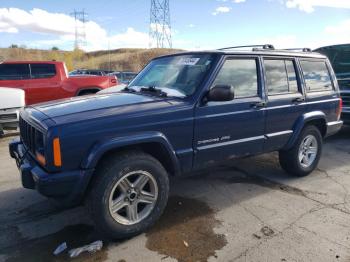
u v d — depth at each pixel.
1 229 3.52
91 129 2.98
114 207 3.17
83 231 3.49
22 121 3.82
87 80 10.34
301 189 4.64
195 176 5.12
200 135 3.67
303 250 3.14
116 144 3.04
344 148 7.07
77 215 3.83
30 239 3.34
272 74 4.47
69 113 3.16
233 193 4.48
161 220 3.70
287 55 4.71
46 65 9.95
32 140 3.31
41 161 3.09
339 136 8.29
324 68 5.38
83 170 2.95
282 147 4.70
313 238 3.34
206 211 3.94
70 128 2.91
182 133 3.51
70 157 2.92
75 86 10.16
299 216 3.82
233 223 3.64
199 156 3.71
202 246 3.20
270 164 5.73
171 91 3.82
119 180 3.12
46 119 3.06
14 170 5.42
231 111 3.89
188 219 3.73
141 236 3.37
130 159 3.15
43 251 3.14
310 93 4.98
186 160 3.62
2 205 4.09
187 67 4.01
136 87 4.36
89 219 3.74
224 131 3.88
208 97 3.63
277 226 3.58
